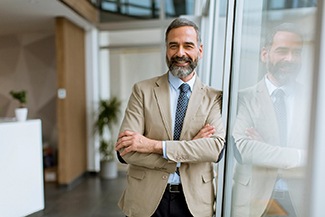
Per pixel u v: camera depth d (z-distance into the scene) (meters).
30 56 4.46
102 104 3.98
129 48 4.24
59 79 3.44
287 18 0.80
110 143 4.05
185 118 1.17
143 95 1.22
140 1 3.99
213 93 1.28
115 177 4.07
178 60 1.17
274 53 0.91
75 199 3.14
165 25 3.95
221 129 1.14
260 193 1.03
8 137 2.33
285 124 0.81
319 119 0.52
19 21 3.65
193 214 1.14
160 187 1.15
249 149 1.14
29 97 4.50
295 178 0.71
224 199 1.35
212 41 2.21
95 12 3.94
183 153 1.05
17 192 2.43
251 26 1.16
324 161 0.52
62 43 3.43
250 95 1.16
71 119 3.63
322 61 0.52
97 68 4.19
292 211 0.74
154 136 1.17
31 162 2.57
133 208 1.18
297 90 0.71
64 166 3.49
